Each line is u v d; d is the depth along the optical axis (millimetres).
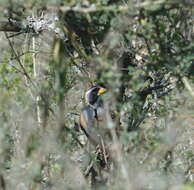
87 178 10758
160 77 11359
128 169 7949
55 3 9320
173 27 10234
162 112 10750
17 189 9125
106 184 8438
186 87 9703
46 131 9367
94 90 12742
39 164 8570
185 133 10906
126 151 8844
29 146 8656
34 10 11672
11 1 9703
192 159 10977
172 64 9922
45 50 13383
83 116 12719
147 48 10375
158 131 9438
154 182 7594
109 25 10195
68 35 10961
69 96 13656
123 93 10719
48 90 11133
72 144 11602
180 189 7543
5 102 11781
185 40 10109
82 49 11219
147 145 8867
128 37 9445
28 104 11188
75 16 10391
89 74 11680
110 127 8086
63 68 9133
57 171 10172
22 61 15039
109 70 8281
